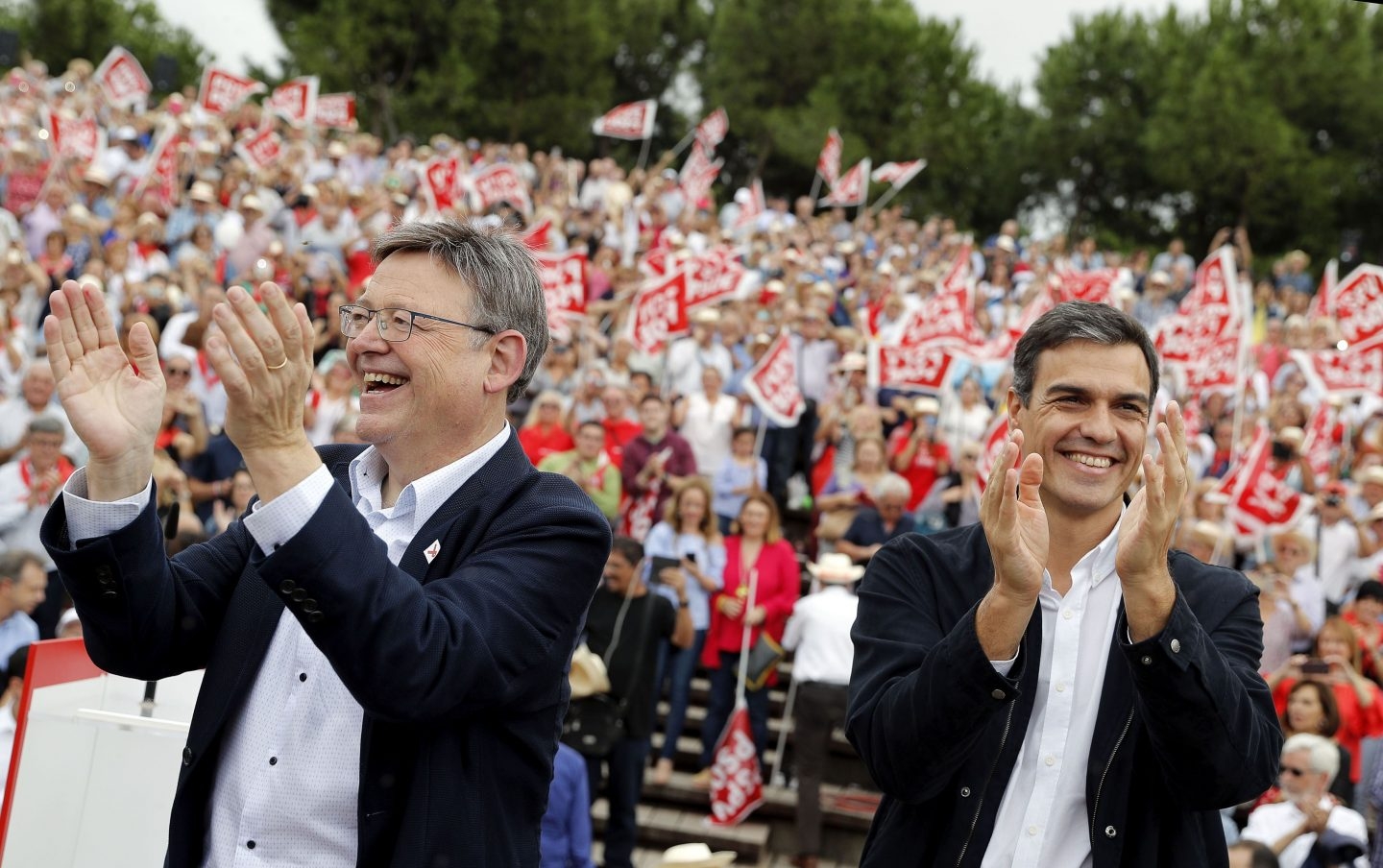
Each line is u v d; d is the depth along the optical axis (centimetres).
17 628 711
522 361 250
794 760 966
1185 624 239
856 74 3806
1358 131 3581
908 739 250
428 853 223
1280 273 2220
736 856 918
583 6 3959
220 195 1742
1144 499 238
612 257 1669
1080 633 267
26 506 854
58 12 4175
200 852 239
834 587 912
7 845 299
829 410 1270
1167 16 3856
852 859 927
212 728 237
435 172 1694
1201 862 260
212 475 1002
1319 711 748
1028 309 1293
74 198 1634
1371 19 3684
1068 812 261
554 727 244
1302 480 1176
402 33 3734
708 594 969
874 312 1612
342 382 1097
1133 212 3788
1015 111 4034
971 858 259
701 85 4244
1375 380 1297
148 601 233
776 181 4144
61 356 229
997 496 243
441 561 240
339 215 1545
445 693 216
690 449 1177
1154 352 273
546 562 237
